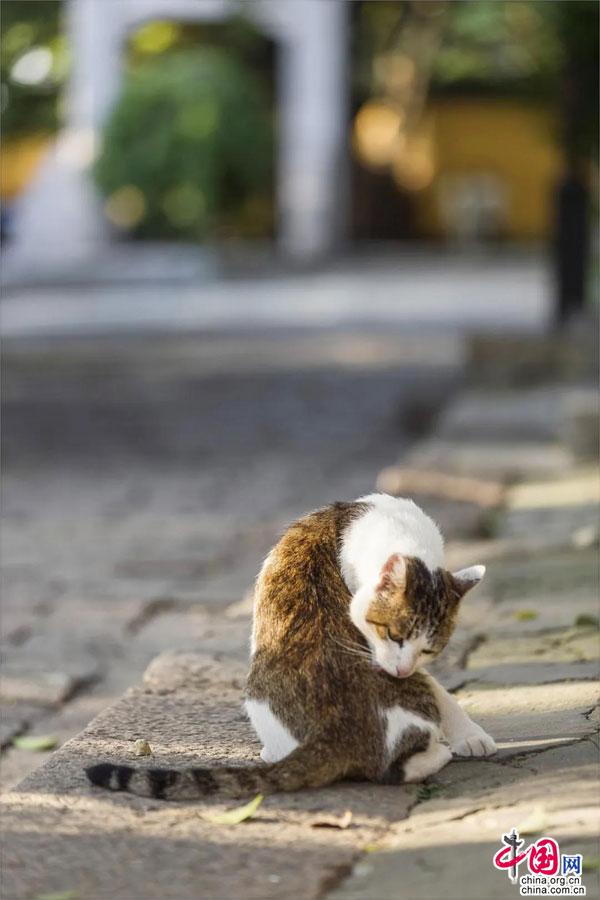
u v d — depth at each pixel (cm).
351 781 432
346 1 3584
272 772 421
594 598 687
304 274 3266
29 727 626
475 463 1123
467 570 453
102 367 1933
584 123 1762
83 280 3002
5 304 2700
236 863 383
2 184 4081
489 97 4109
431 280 3116
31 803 427
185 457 1372
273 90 3838
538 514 936
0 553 971
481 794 425
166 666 582
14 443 1463
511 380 1683
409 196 4144
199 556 939
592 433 1143
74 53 3338
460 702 527
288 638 433
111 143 3216
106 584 867
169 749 479
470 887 364
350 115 3844
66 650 733
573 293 1781
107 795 432
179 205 3306
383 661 426
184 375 1856
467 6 3562
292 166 3522
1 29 4075
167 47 3669
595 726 483
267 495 1171
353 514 462
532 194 4153
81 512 1116
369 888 369
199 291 2936
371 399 1653
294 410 1605
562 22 1688
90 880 377
